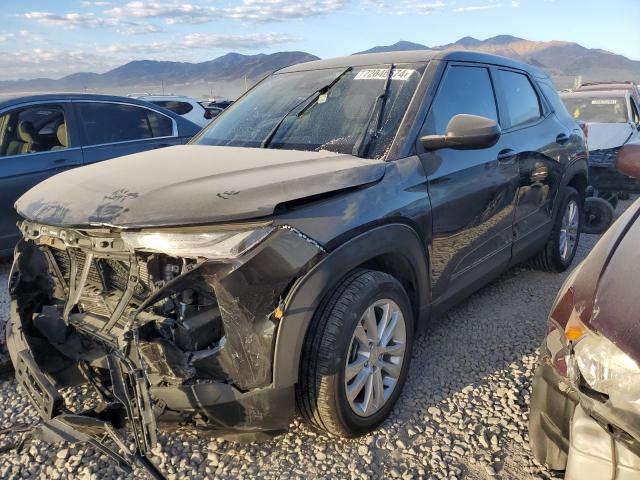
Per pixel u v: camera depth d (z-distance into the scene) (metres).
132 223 2.12
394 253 2.64
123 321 2.25
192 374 2.13
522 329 3.75
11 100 5.35
